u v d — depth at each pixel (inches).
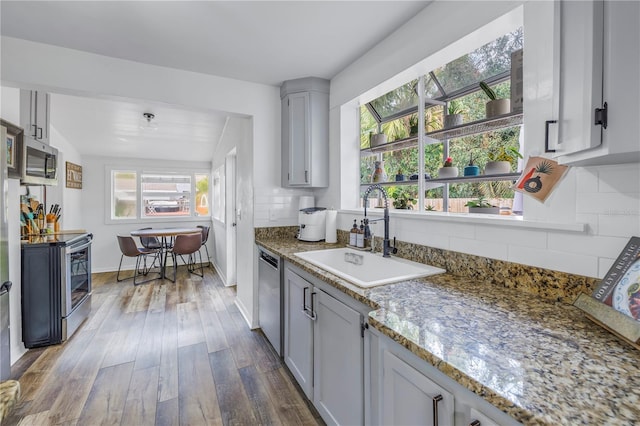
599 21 27.0
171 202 220.8
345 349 52.7
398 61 74.4
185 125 163.3
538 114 46.2
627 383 23.8
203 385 76.1
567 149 31.4
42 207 120.6
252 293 110.2
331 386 57.8
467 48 62.1
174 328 110.5
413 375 34.2
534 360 27.6
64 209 163.5
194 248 180.4
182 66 95.2
